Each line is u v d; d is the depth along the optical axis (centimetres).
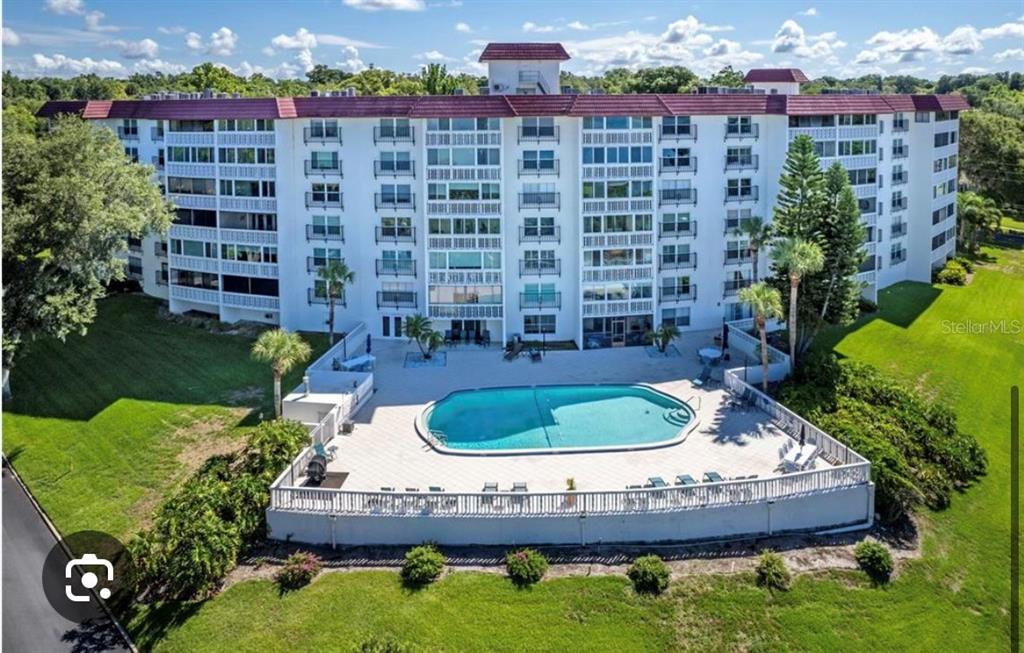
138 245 6312
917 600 2889
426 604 2753
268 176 5284
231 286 5569
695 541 3095
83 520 3338
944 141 7038
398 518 3050
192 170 5544
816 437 3572
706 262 5459
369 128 5184
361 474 3441
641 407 4259
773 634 2691
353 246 5366
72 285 4288
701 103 5200
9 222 3847
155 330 5506
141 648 2627
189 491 3133
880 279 6600
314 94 5941
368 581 2862
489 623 2684
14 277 4150
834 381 4288
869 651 2669
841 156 5709
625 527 3058
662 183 5266
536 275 5281
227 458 3456
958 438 3994
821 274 4672
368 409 4212
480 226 5138
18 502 3488
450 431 3953
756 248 5234
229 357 4994
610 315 5259
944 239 7331
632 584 2845
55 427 4081
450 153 5056
